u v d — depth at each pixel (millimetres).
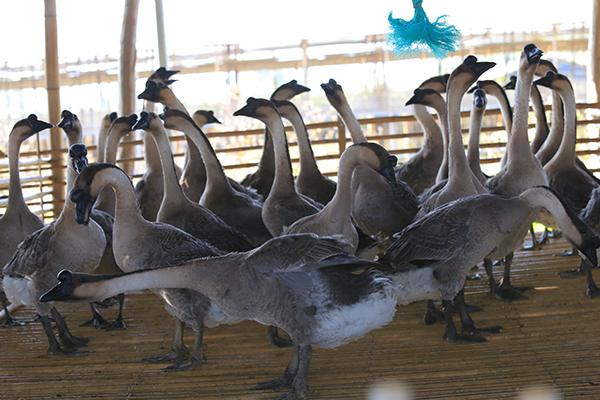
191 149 4367
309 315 2787
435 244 3090
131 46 5594
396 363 3066
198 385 3000
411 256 3123
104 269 3715
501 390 2838
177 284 2799
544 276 3928
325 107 8641
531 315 3426
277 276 2770
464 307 3283
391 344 3234
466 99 8125
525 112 3590
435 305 3660
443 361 3061
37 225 3738
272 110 3736
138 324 3631
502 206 3076
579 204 3918
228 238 3465
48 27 5484
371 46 8039
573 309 3455
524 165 3590
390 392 2861
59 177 5652
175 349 3207
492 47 7926
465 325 3268
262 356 3213
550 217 3846
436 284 3145
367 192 3748
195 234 3447
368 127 8234
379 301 2812
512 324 3346
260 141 8188
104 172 2992
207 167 3893
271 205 3715
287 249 2729
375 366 3055
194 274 2797
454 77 3463
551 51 7918
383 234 3799
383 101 8141
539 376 2912
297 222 3355
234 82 8242
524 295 3660
